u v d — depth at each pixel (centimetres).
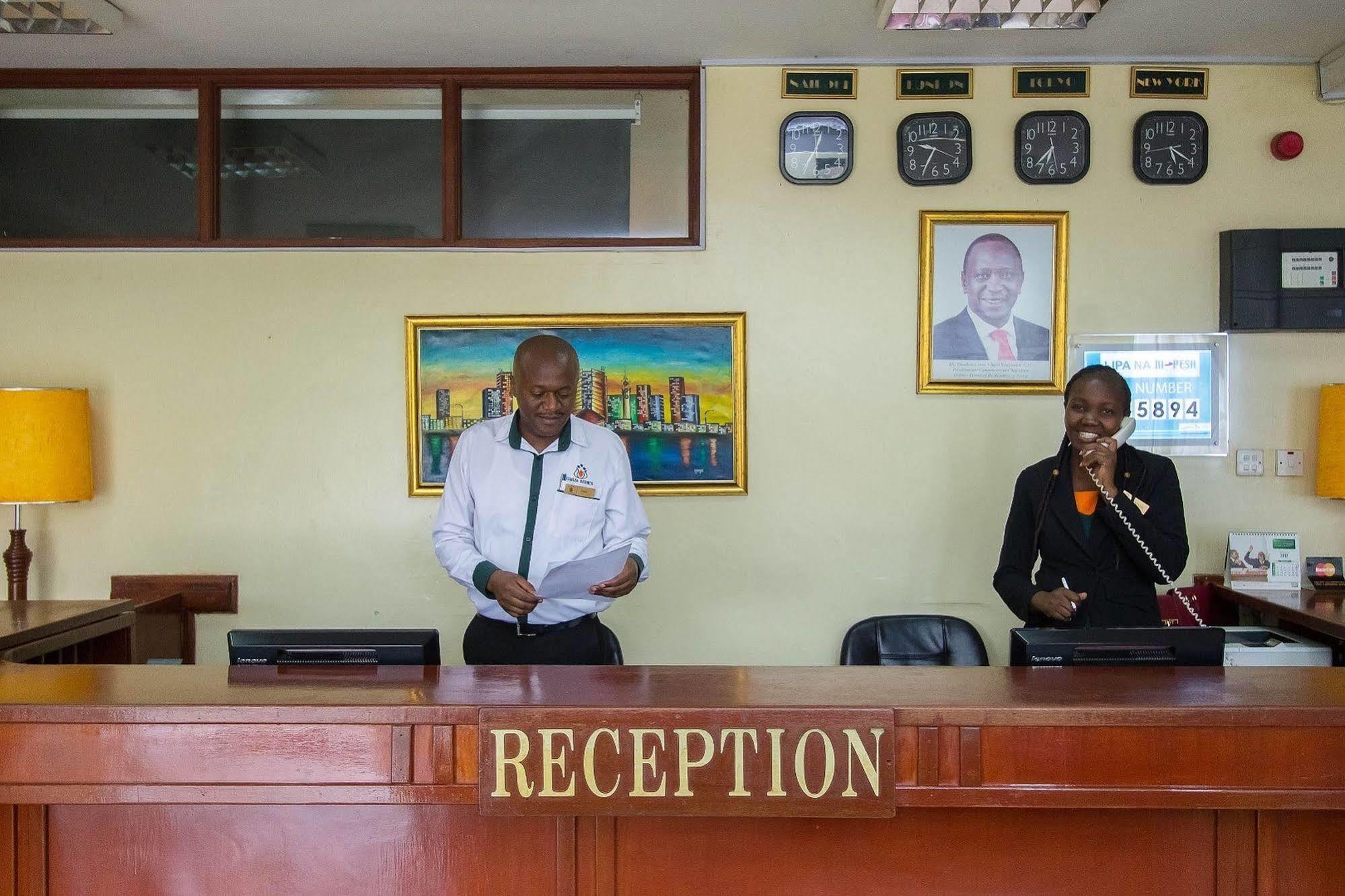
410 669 211
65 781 182
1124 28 342
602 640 283
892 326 371
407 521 371
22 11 309
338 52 359
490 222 377
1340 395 353
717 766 177
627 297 370
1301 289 364
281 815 189
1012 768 179
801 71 367
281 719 181
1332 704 179
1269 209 371
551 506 266
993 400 371
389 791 181
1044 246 369
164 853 190
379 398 371
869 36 348
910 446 371
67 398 348
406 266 370
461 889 189
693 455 368
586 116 377
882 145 369
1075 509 264
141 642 339
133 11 322
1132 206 371
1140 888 187
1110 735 179
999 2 307
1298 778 177
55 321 370
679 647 371
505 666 216
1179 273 371
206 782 182
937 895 188
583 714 178
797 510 371
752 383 371
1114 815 187
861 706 179
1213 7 325
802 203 370
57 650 288
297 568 371
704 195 369
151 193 377
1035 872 187
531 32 341
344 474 371
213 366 371
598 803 178
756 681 200
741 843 189
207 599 369
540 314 368
